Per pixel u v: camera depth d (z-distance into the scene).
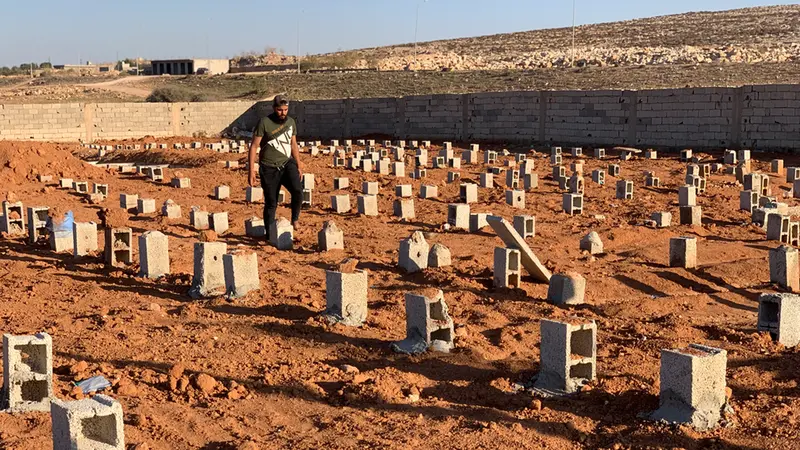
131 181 26.31
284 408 7.15
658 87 49.22
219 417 6.90
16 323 9.69
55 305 10.62
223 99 63.97
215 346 8.80
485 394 7.52
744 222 18.36
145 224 17.45
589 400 7.39
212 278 11.10
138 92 70.06
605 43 91.56
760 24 88.50
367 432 6.63
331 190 24.17
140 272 12.30
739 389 7.75
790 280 12.38
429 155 37.12
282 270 12.70
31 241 15.53
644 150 38.41
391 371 8.05
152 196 22.77
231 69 100.88
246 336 9.16
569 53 81.44
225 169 29.61
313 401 7.32
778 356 8.81
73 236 13.91
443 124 47.12
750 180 23.23
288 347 8.82
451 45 108.19
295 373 7.98
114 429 5.71
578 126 41.62
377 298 11.04
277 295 10.91
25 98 65.81
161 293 11.32
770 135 35.44
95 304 10.65
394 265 13.23
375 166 28.97
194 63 99.12
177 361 8.28
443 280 11.95
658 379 7.84
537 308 10.67
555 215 19.41
